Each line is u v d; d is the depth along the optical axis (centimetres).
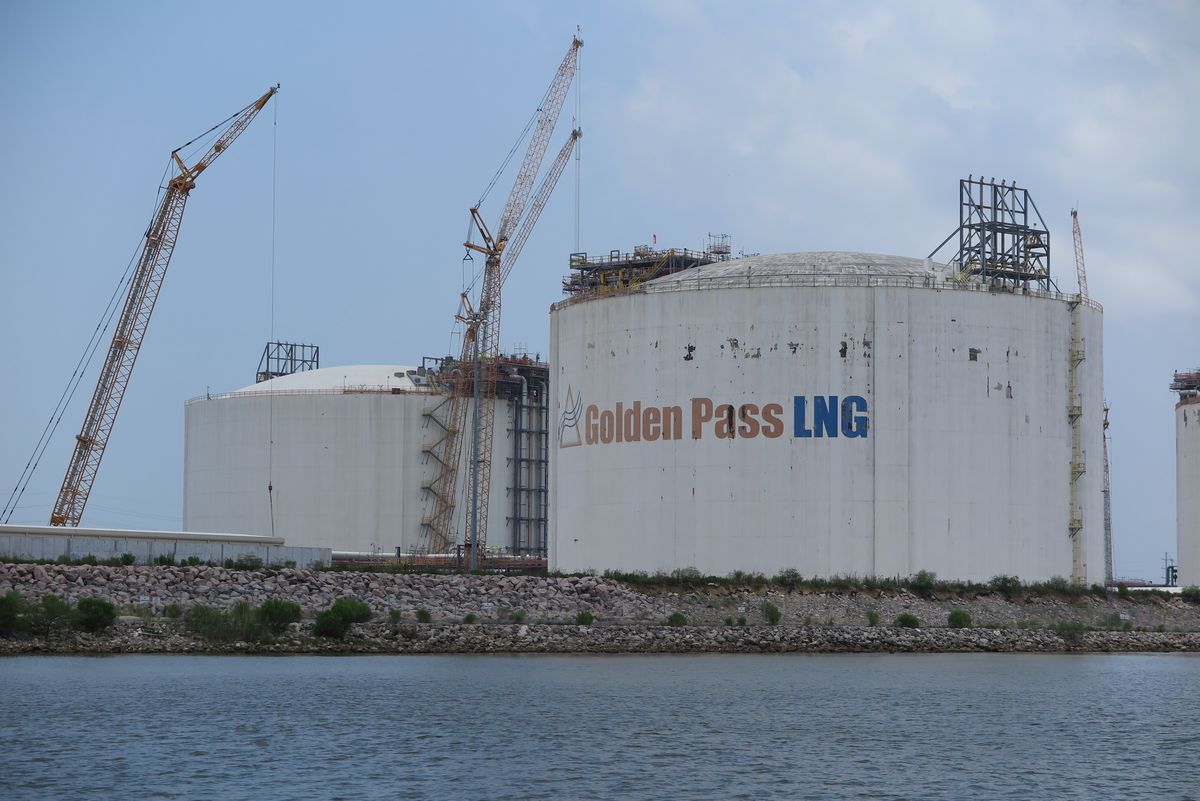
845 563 15438
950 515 15662
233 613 12056
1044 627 14925
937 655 13475
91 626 11706
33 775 7038
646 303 16125
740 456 15612
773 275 15900
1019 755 7931
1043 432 16212
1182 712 9469
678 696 9781
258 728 8269
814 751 7919
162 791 6775
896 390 15600
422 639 12488
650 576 15062
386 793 6794
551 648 12712
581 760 7569
